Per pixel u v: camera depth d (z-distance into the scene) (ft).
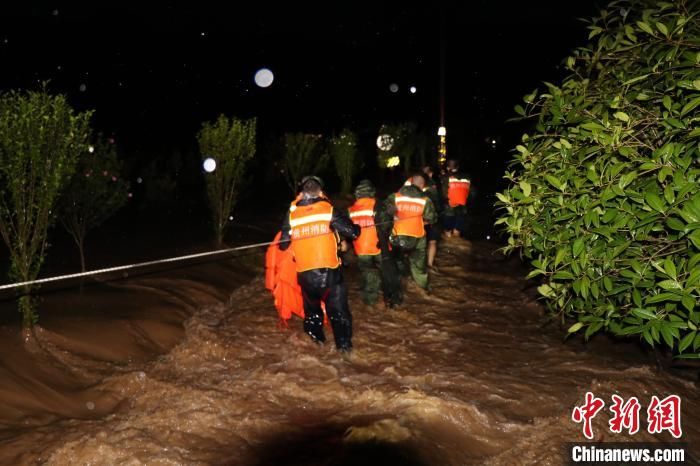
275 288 21.50
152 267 26.86
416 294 27.07
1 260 24.71
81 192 23.63
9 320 18.42
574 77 14.92
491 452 14.01
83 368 17.31
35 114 17.28
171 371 17.93
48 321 18.92
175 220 38.45
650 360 19.92
